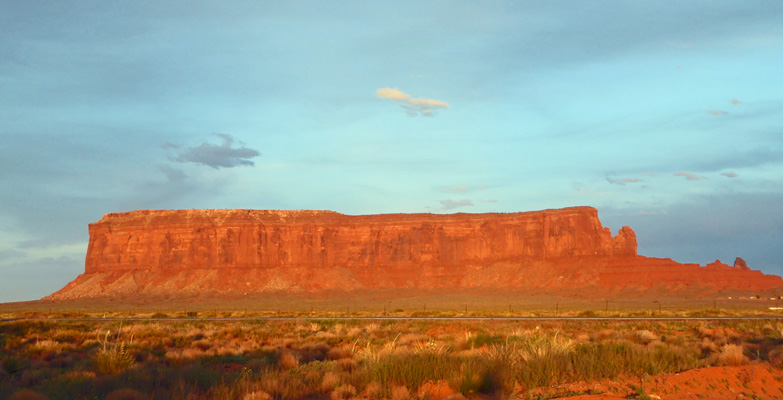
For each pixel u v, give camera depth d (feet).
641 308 301.63
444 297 515.50
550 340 67.10
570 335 113.60
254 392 49.98
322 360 82.58
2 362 74.38
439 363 57.06
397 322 162.91
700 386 49.49
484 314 234.38
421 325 146.92
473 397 49.29
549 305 363.56
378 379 54.80
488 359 57.52
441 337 105.09
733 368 54.60
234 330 135.54
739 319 165.68
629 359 56.80
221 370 71.31
